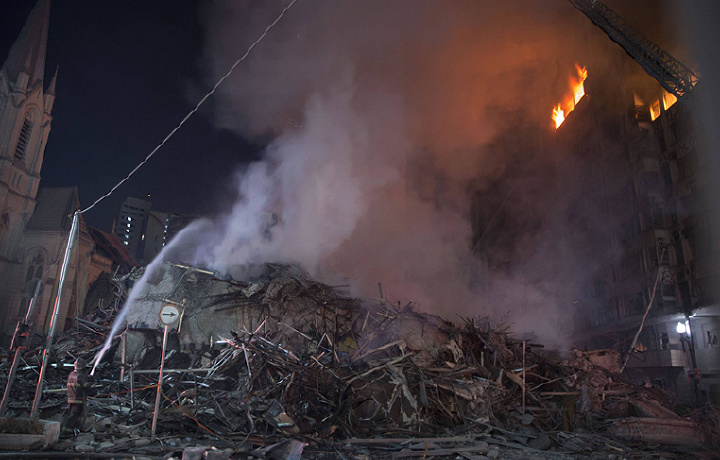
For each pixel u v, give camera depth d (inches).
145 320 577.9
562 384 587.8
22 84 2431.1
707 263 1283.2
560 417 519.8
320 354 530.9
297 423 387.5
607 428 501.7
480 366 565.0
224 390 478.9
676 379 1275.8
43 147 2559.1
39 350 616.4
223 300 594.6
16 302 2213.3
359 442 376.5
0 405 374.9
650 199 1498.5
